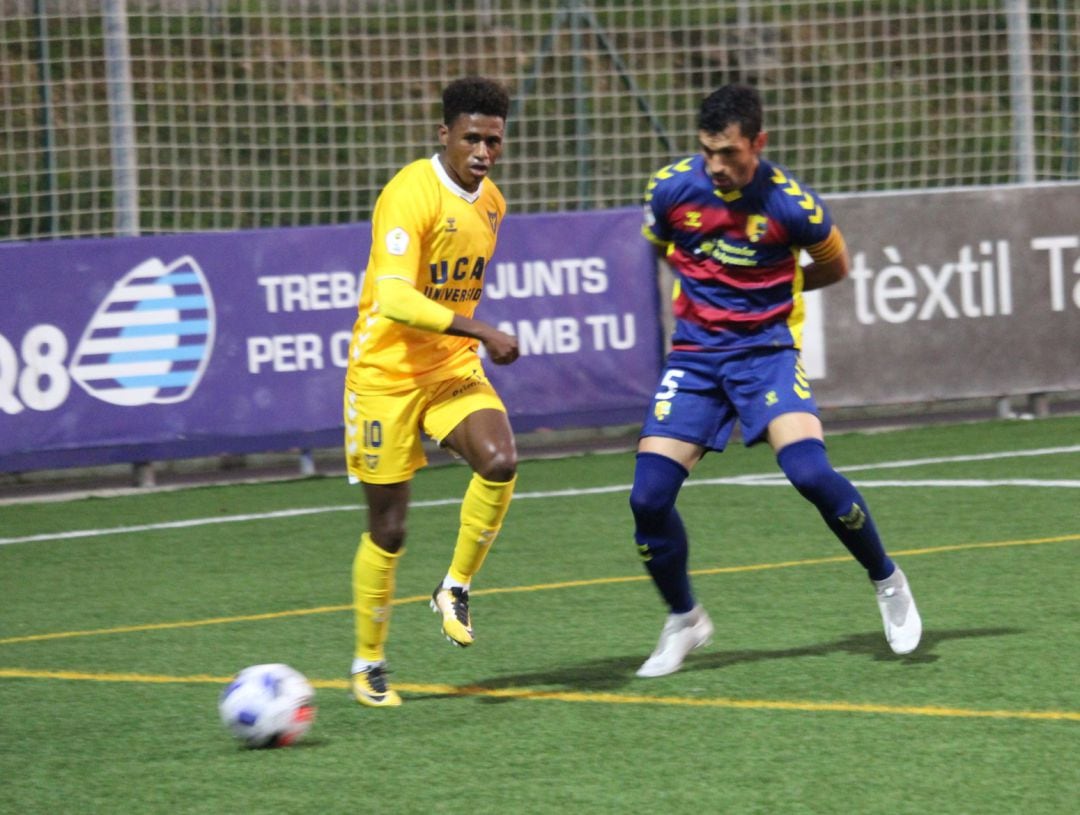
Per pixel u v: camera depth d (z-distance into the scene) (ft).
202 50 174.70
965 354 128.67
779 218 57.88
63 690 62.08
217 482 119.55
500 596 76.28
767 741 50.75
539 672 61.93
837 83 148.87
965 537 84.99
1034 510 91.71
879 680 57.72
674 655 60.44
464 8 185.57
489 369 119.85
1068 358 130.82
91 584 84.07
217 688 61.57
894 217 127.03
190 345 115.14
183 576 85.15
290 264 116.88
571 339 121.39
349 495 110.83
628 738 51.98
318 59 141.08
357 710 57.26
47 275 112.06
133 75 171.12
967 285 128.57
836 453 119.24
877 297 126.82
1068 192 130.52
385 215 56.24
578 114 140.26
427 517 99.40
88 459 113.29
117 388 113.70
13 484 120.67
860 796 44.86
